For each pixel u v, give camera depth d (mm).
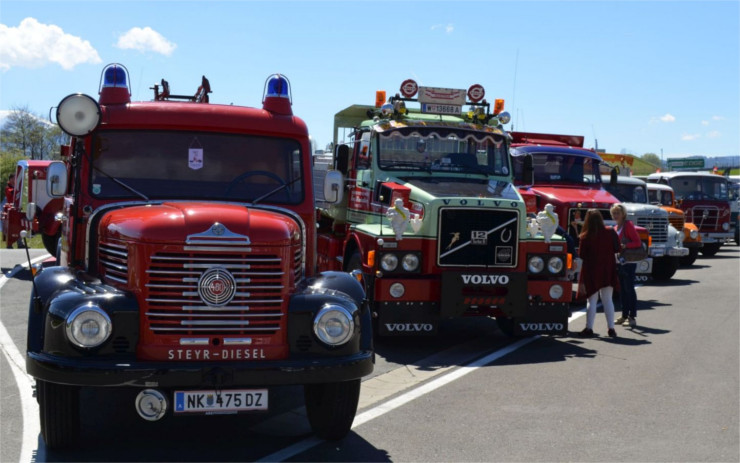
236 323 5555
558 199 14805
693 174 26094
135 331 5441
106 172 6543
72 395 5617
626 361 9422
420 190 10336
